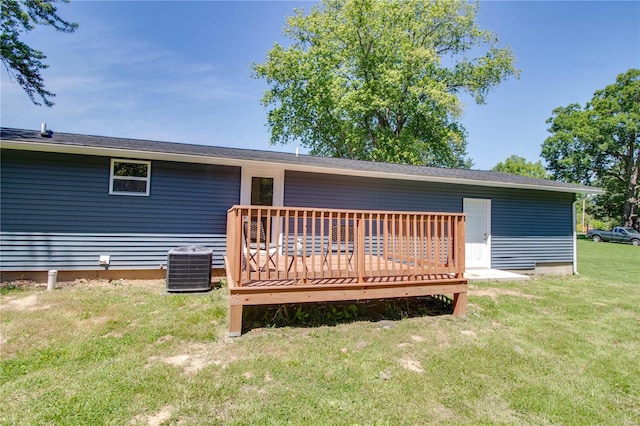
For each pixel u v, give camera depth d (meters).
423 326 4.62
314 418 2.47
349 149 21.86
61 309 4.79
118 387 2.79
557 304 6.08
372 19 18.83
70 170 6.48
